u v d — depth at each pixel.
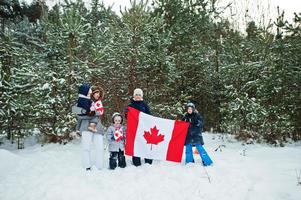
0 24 19.92
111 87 10.78
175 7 12.99
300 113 10.89
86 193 5.07
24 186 5.52
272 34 11.72
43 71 9.78
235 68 12.19
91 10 13.88
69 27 9.77
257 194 4.94
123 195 4.98
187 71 13.13
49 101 9.23
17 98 9.66
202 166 6.59
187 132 7.00
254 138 11.02
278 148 9.19
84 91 6.57
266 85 10.88
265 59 11.47
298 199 4.70
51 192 5.13
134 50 10.18
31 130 9.82
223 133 13.14
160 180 5.67
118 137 6.59
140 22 10.18
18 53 10.77
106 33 11.35
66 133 9.66
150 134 6.85
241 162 7.14
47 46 10.86
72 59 9.95
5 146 10.09
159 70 10.84
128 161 7.45
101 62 10.58
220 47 15.04
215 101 14.34
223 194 4.96
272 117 10.65
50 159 7.52
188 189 5.20
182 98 12.09
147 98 10.99
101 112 6.66
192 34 13.62
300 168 6.55
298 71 10.50
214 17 14.30
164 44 10.91
